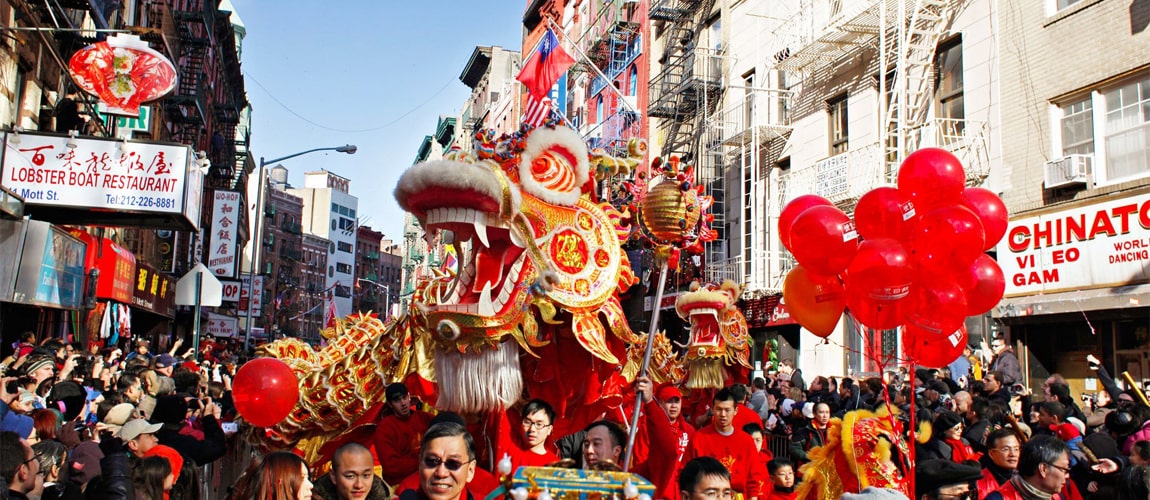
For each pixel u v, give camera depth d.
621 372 6.09
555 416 5.43
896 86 16.11
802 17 20.14
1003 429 5.91
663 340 7.90
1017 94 14.56
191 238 31.50
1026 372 14.08
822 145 19.78
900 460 4.89
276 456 4.45
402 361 5.76
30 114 14.93
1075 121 13.67
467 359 4.80
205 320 39.16
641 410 5.38
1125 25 12.84
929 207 5.08
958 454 6.51
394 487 5.25
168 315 26.45
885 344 16.52
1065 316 13.34
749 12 24.03
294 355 6.83
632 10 32.16
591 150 5.98
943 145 15.86
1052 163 13.53
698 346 7.77
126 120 20.27
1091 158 13.18
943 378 10.67
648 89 29.56
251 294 27.36
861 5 17.75
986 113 15.17
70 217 13.36
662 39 29.59
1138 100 12.67
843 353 18.28
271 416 5.47
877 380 9.96
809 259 5.10
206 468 7.68
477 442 5.42
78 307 13.91
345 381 6.08
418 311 5.20
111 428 6.44
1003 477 5.86
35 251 11.57
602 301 5.52
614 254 5.72
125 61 13.06
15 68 14.13
